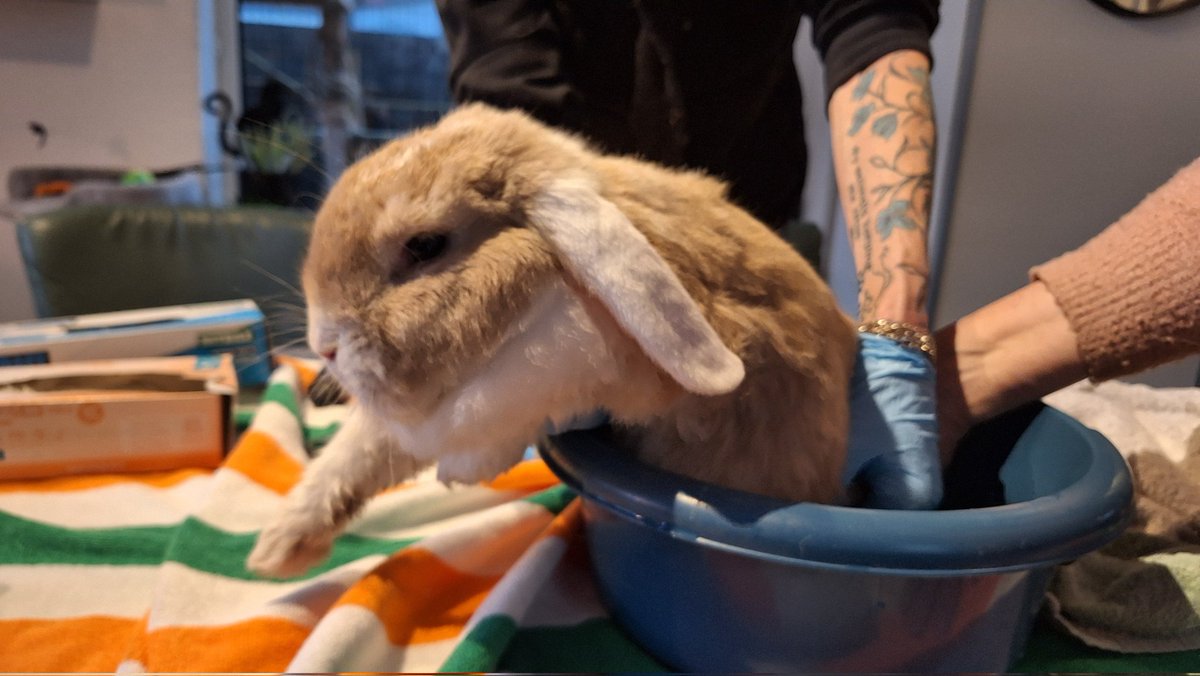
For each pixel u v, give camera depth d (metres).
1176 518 0.61
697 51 0.81
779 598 0.44
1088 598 0.55
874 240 0.61
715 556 0.45
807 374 0.48
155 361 0.89
